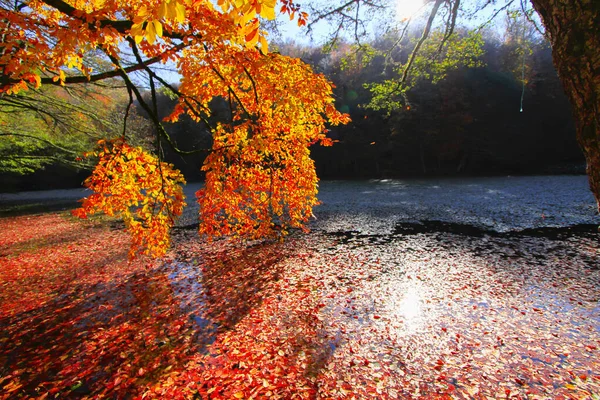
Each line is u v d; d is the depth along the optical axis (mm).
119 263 8953
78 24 2514
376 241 10453
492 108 32312
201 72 3568
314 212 16703
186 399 3520
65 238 12945
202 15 2764
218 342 4691
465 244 9523
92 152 4023
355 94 33625
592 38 1241
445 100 31078
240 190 4477
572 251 8203
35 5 3662
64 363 4332
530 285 6242
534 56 29938
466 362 4000
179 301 6266
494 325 4840
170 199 4391
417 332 4758
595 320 4816
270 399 3463
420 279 6879
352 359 4168
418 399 3418
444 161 37188
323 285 6758
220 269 8078
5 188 40344
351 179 37406
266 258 8867
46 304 6355
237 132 3947
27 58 2689
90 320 5598
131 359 4355
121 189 4148
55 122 12367
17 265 9219
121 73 3842
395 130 33031
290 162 4445
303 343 4590
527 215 12812
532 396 3381
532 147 33031
